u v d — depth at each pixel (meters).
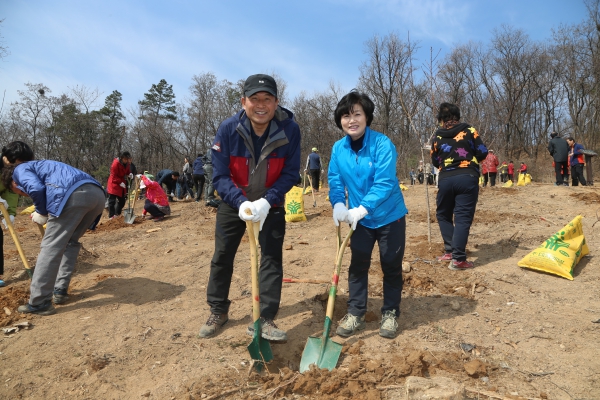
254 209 2.68
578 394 2.40
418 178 24.86
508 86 40.12
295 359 2.92
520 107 41.34
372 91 33.19
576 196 8.83
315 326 3.35
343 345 2.98
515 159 41.50
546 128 42.97
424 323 3.36
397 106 30.67
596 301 3.69
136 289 4.35
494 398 2.33
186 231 7.44
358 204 3.19
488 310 3.59
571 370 2.65
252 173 3.05
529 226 6.41
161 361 2.90
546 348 2.94
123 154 9.57
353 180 3.14
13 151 4.00
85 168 34.97
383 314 3.23
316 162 14.30
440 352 2.85
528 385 2.50
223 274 3.22
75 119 33.53
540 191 9.98
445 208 4.80
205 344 3.10
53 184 3.60
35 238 7.52
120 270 5.09
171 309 3.82
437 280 4.27
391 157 3.00
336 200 3.19
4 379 2.74
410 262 4.84
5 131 29.38
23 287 4.37
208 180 10.19
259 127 2.96
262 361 2.65
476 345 2.99
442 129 4.68
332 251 5.48
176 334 3.28
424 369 2.64
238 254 5.55
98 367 2.84
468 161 4.51
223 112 40.44
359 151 3.11
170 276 4.80
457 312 3.56
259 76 2.80
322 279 4.40
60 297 3.94
